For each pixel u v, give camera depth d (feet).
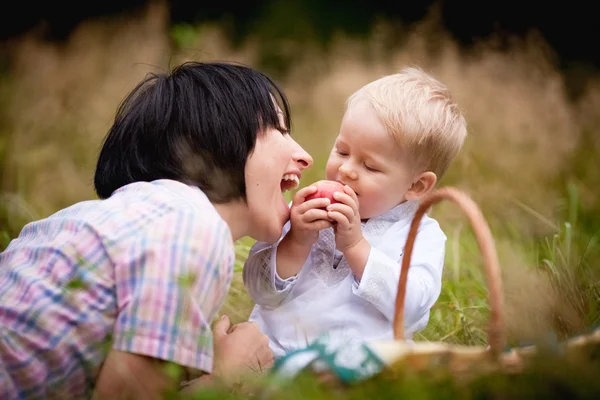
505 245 17.21
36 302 8.88
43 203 20.52
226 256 9.33
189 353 8.86
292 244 11.25
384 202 11.75
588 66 40.50
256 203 10.39
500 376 8.63
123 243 9.11
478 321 13.26
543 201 21.25
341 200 11.02
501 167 23.02
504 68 28.22
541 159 23.72
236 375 9.51
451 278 15.33
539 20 42.75
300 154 10.94
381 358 8.71
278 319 11.48
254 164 10.30
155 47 30.81
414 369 8.70
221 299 9.47
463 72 27.99
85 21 39.55
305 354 9.12
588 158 25.26
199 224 9.20
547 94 26.94
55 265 9.15
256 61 40.73
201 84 10.50
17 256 9.65
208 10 46.47
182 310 8.82
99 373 9.03
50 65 29.76
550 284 12.85
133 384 8.76
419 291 11.23
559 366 8.54
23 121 26.05
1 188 21.84
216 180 10.16
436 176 12.07
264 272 11.35
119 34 32.35
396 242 11.71
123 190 10.03
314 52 42.68
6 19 42.27
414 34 30.94
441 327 13.05
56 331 8.80
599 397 8.41
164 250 8.96
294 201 11.15
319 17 46.03
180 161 10.17
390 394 8.39
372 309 11.35
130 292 8.88
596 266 15.70
